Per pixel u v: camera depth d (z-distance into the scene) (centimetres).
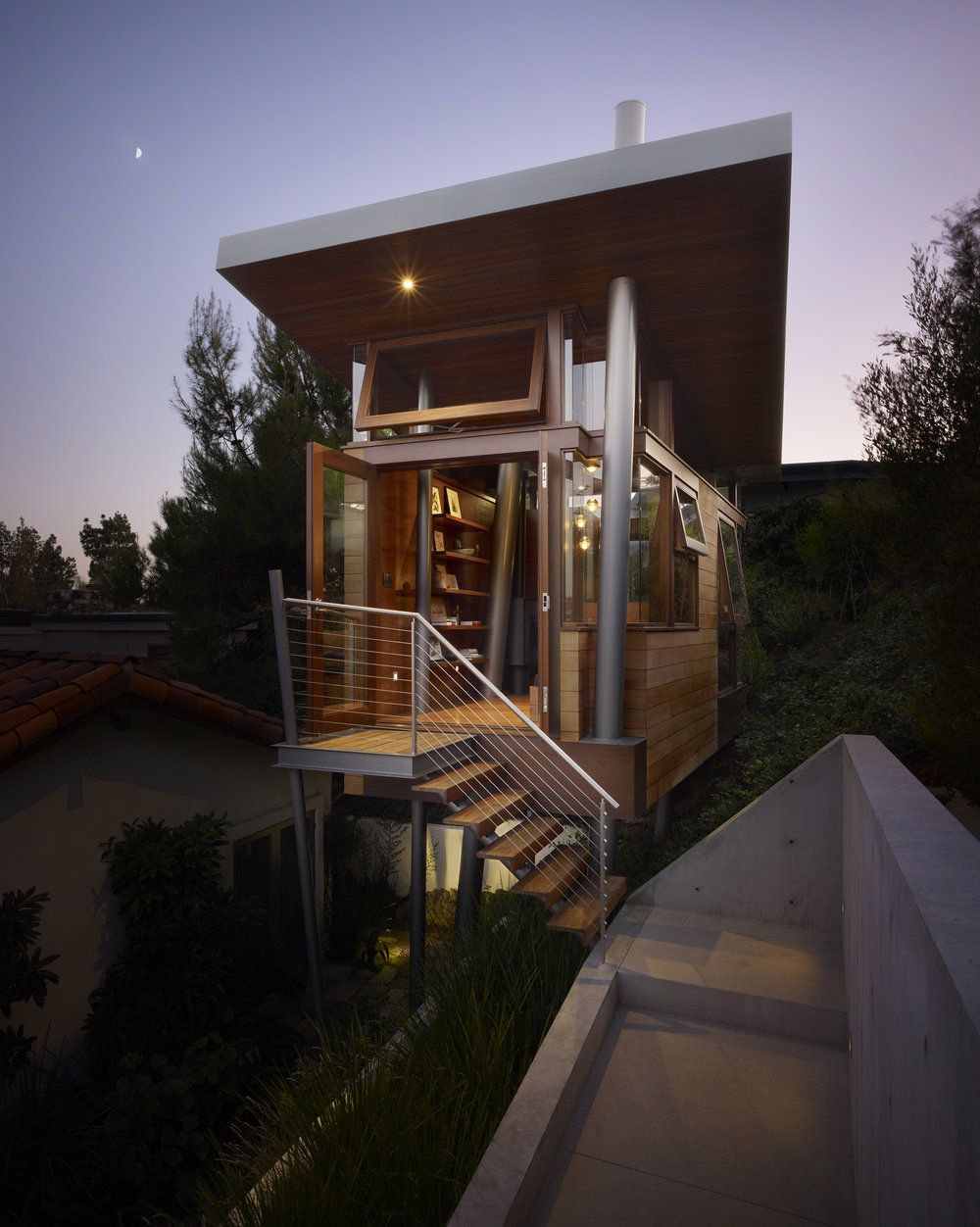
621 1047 350
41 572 4372
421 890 570
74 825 508
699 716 739
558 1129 279
